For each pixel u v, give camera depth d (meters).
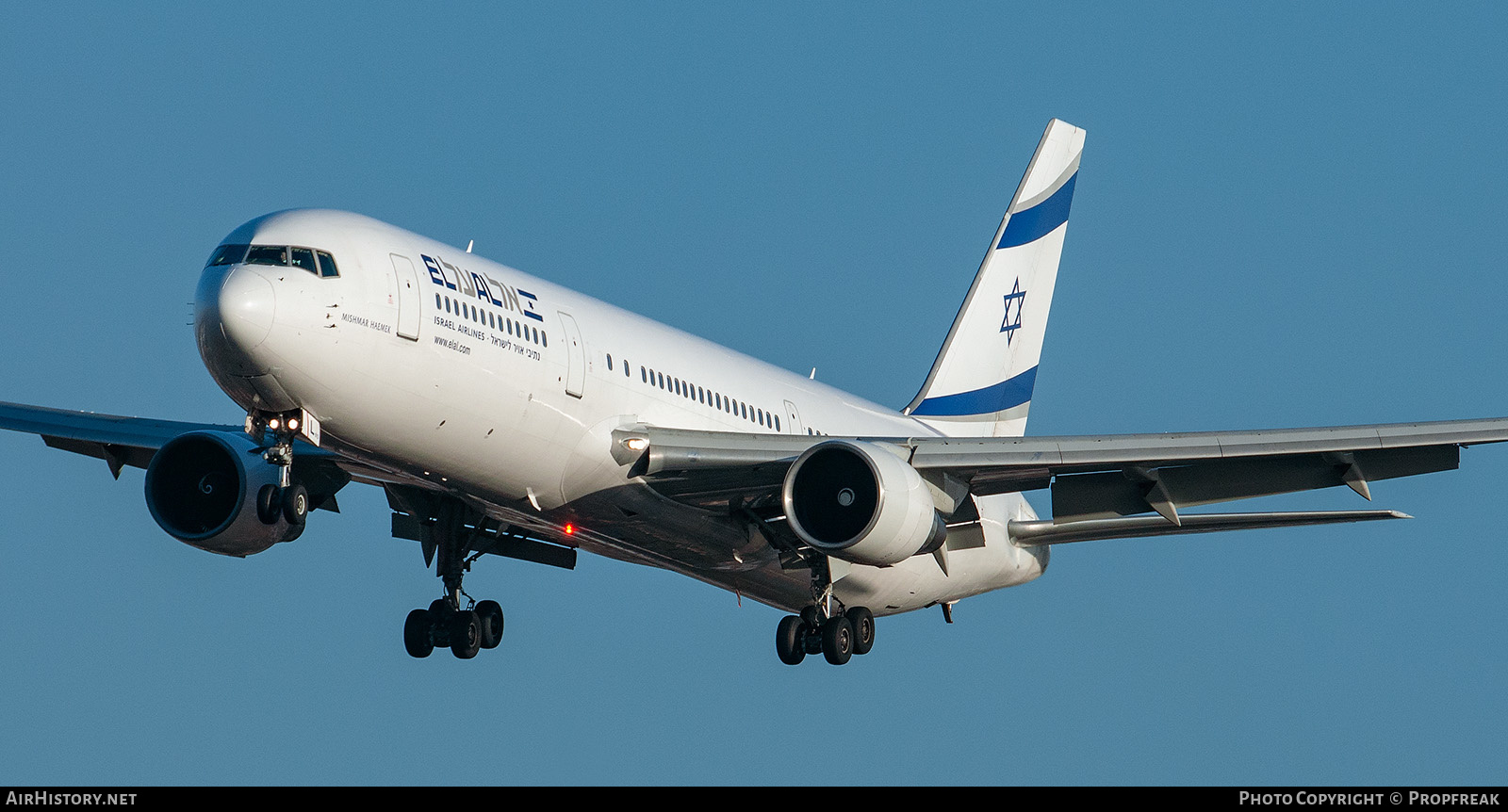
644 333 77.12
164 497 76.12
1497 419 69.62
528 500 72.44
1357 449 69.44
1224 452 70.56
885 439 73.56
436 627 83.06
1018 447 73.12
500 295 68.62
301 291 61.03
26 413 80.62
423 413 65.25
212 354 60.78
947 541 81.62
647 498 74.06
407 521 83.06
